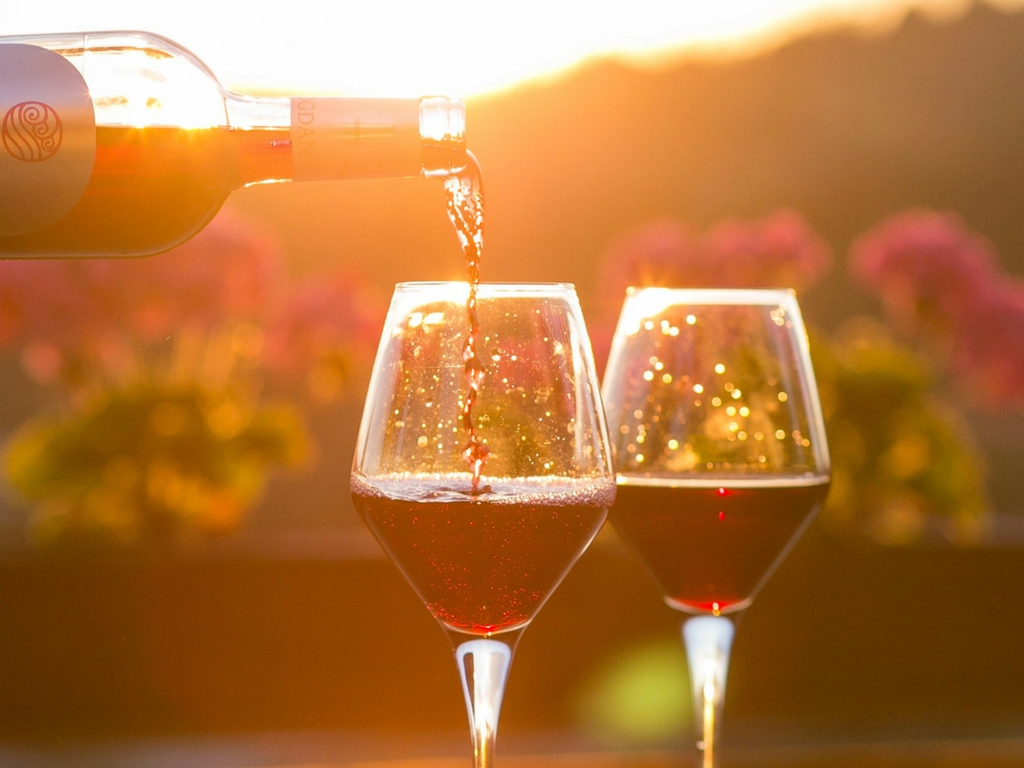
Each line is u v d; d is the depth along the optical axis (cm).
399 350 88
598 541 218
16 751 187
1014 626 217
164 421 215
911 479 221
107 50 113
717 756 110
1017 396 243
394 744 192
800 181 769
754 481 106
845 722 211
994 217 866
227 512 219
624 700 209
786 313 113
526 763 148
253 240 224
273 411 223
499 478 86
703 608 112
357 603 204
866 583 216
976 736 199
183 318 222
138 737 197
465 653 89
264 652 203
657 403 110
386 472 87
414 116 99
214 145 112
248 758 180
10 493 251
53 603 200
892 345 233
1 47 96
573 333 89
